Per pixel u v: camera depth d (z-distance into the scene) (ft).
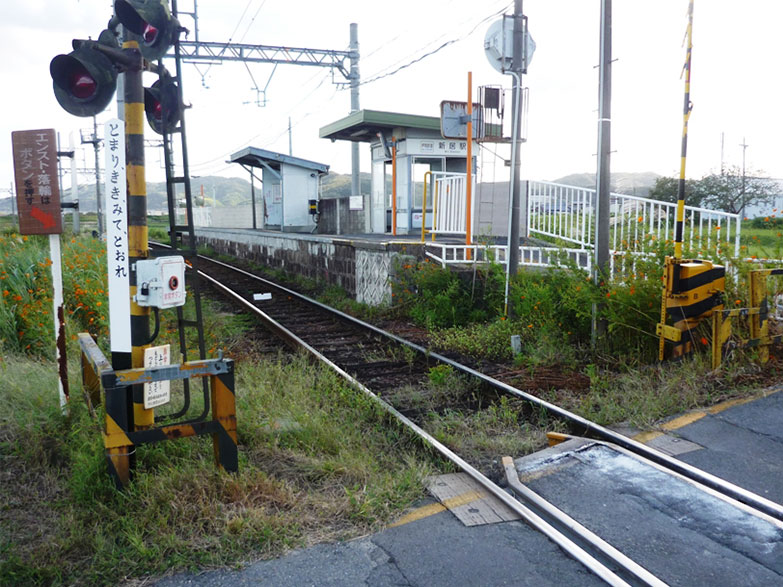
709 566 10.32
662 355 21.63
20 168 16.72
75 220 77.66
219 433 13.17
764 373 20.42
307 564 10.54
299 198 87.86
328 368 23.54
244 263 79.77
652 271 23.70
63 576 10.27
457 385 21.94
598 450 15.39
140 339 13.51
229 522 11.32
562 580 10.00
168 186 14.11
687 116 22.30
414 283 37.40
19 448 14.67
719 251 23.66
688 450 15.16
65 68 13.21
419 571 10.31
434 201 44.19
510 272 30.32
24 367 20.74
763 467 14.06
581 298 25.91
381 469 14.78
